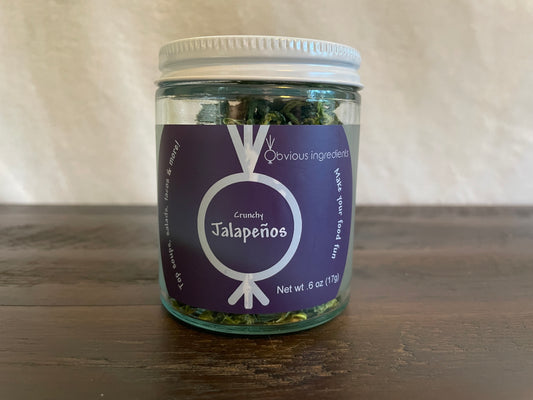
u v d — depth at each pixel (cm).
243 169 12
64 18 24
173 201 13
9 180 27
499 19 25
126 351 12
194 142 12
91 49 25
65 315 14
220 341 12
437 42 25
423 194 28
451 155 27
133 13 24
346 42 25
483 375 11
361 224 24
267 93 12
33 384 10
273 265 12
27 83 25
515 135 27
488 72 26
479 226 24
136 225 23
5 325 13
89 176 27
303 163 12
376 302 15
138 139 26
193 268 13
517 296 16
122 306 14
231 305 12
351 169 13
